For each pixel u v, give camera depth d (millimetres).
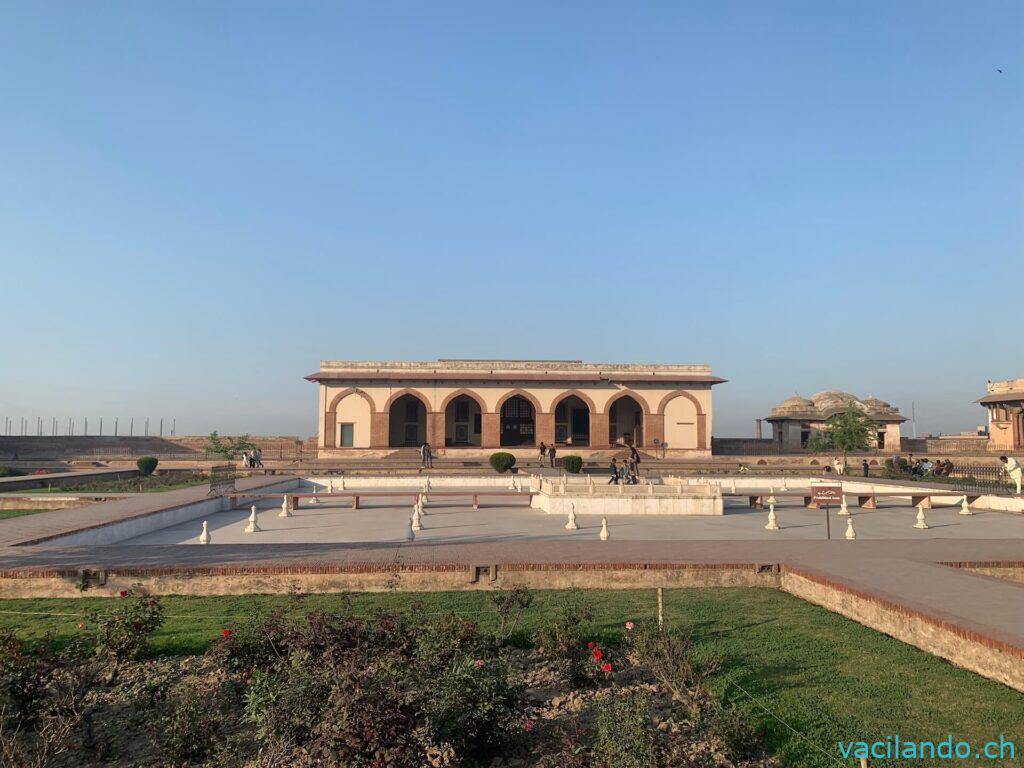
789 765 5043
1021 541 12984
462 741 5324
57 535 12805
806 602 9500
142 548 12273
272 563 10391
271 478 30250
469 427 49906
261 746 5375
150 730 5574
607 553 11500
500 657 6883
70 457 44312
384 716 4871
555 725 6000
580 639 7336
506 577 10328
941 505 23469
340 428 44250
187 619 8742
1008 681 6383
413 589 10219
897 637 7852
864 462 34156
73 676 6215
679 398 45906
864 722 5629
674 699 6449
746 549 11992
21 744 5680
